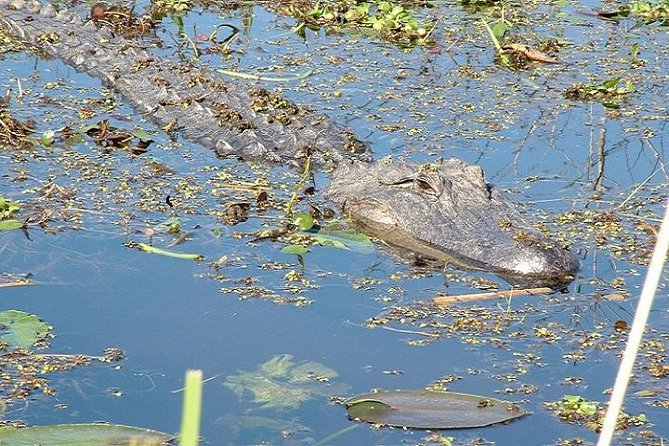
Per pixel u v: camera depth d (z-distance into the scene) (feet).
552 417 23.56
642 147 42.83
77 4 61.21
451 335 27.66
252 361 25.84
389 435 22.53
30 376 24.68
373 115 45.78
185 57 52.85
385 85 49.80
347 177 37.78
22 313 27.53
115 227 33.88
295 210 36.06
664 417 23.68
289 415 23.32
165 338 26.84
